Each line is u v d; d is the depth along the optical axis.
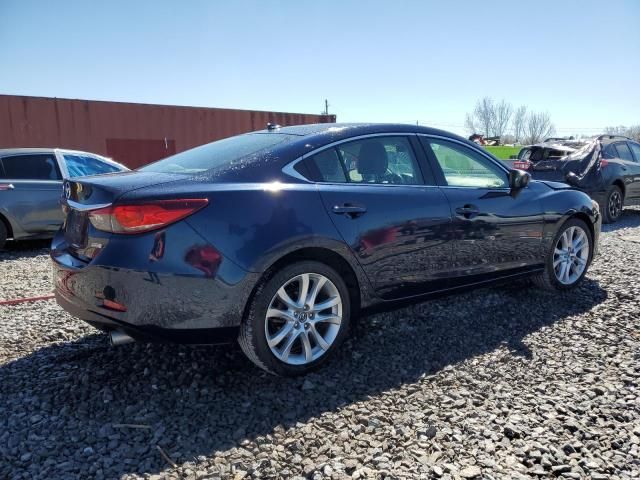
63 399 2.70
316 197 2.98
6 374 2.98
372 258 3.17
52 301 4.43
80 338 3.54
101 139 14.78
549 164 9.50
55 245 3.15
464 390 2.81
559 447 2.29
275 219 2.80
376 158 3.39
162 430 2.42
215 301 2.66
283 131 3.48
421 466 2.16
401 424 2.48
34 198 6.92
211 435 2.39
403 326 3.73
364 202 3.15
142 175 2.97
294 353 3.04
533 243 4.13
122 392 2.78
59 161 7.23
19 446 2.28
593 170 9.12
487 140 28.77
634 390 2.79
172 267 2.57
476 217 3.69
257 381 2.92
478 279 3.82
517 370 3.05
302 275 2.91
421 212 3.38
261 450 2.28
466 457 2.22
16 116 13.55
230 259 2.66
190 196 2.64
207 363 3.14
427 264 3.45
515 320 3.84
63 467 2.14
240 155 3.07
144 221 2.56
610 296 4.39
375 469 2.14
